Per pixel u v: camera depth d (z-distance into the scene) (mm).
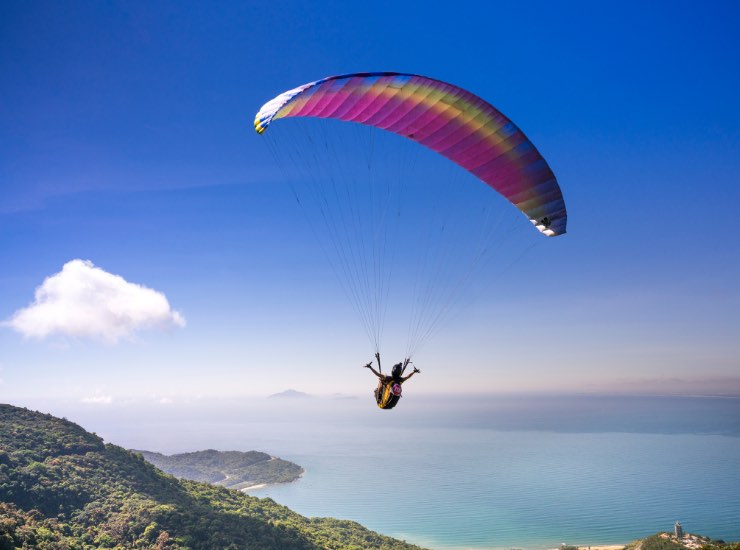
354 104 13195
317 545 85438
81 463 93375
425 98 13109
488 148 14281
